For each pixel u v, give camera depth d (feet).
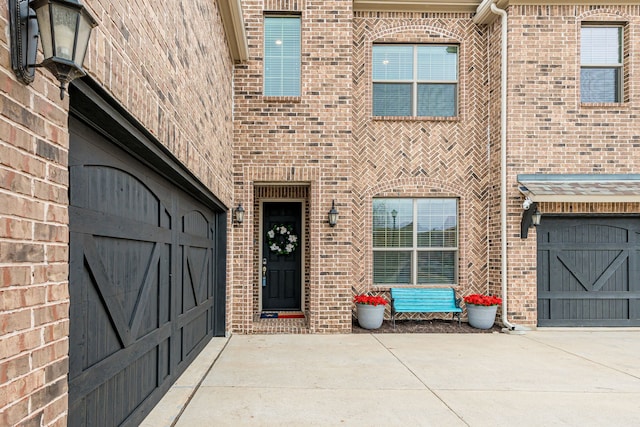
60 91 5.67
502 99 25.21
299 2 24.50
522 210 24.86
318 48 24.50
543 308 25.13
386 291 26.27
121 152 9.39
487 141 26.96
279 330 23.70
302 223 27.73
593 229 25.49
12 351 4.97
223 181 20.66
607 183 24.63
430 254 27.04
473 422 11.96
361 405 13.07
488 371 16.63
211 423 11.63
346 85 24.48
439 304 25.75
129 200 10.00
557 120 25.14
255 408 12.72
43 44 5.00
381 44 27.25
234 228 23.79
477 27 27.14
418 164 26.78
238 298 23.56
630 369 17.08
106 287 8.77
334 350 19.72
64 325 6.10
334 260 23.88
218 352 18.69
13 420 4.97
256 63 24.38
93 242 8.19
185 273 15.62
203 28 15.44
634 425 11.94
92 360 8.14
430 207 27.17
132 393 10.48
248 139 24.16
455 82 27.40
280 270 28.17
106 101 7.42
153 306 11.93
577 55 25.26
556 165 25.09
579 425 11.90
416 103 27.35
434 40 27.04
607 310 25.29
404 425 11.71
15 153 5.06
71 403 7.23
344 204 24.11
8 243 4.92
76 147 7.45
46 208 5.70
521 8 25.14
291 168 24.16
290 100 24.30
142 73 8.91
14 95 5.04
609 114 25.29
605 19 25.38
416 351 19.65
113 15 7.41
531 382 15.39
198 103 14.58
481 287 26.61
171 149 11.11
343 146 24.31
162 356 12.88
